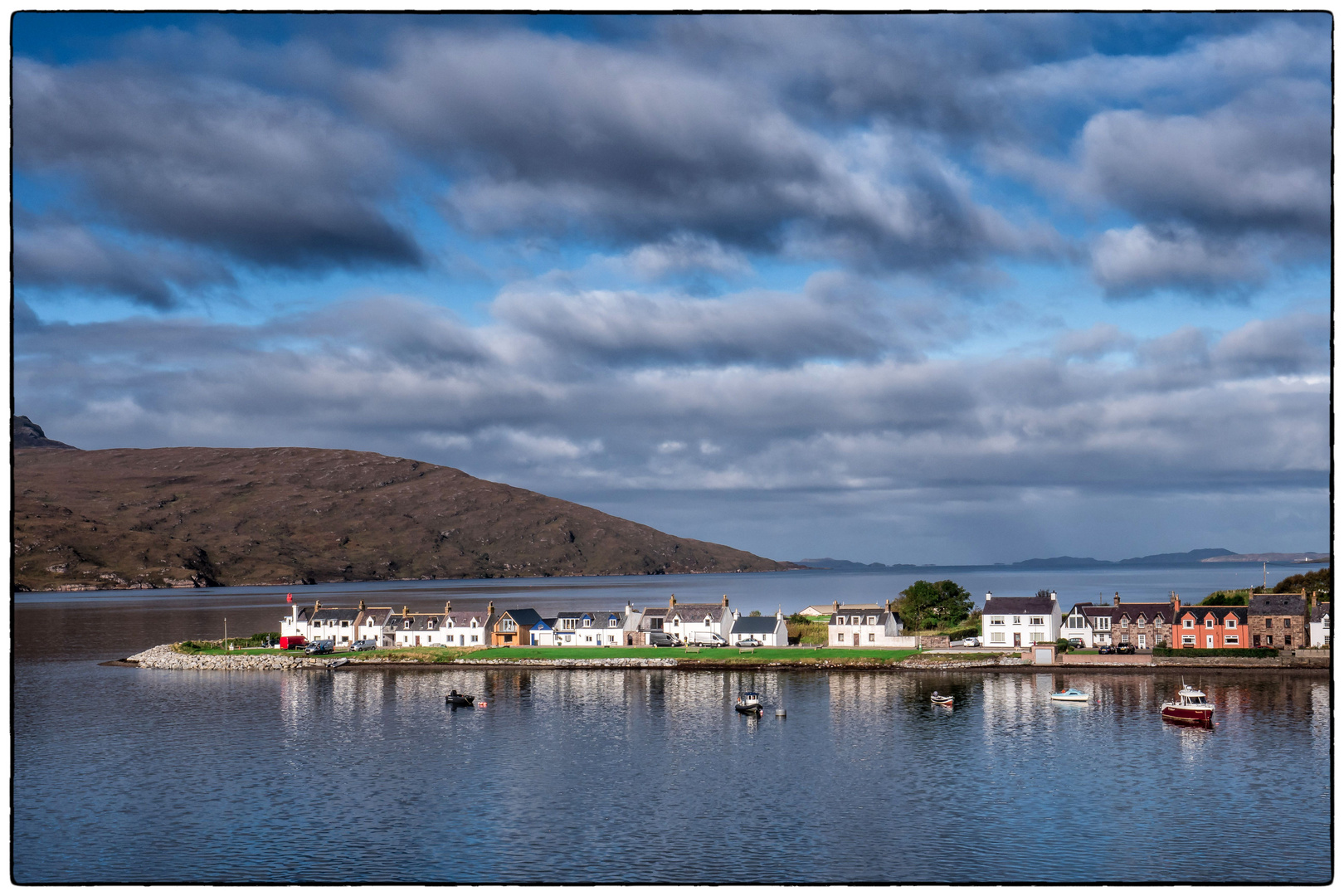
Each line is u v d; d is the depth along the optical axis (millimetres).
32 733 143250
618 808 105125
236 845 95438
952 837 95375
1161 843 93000
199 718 153250
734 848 93188
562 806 106000
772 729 141125
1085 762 120188
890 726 142250
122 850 94125
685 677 192125
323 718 153125
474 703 163500
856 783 113062
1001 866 87938
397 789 112812
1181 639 199500
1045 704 157750
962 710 153125
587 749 130500
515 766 122312
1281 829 96188
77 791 113188
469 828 99500
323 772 120062
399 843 95500
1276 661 187750
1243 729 135875
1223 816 99938
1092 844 92938
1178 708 141125
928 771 117750
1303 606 194375
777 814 102812
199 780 117250
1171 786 110125
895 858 90062
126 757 128500
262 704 166375
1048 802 105125
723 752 127875
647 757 125625
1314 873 85250
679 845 94188
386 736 139500
